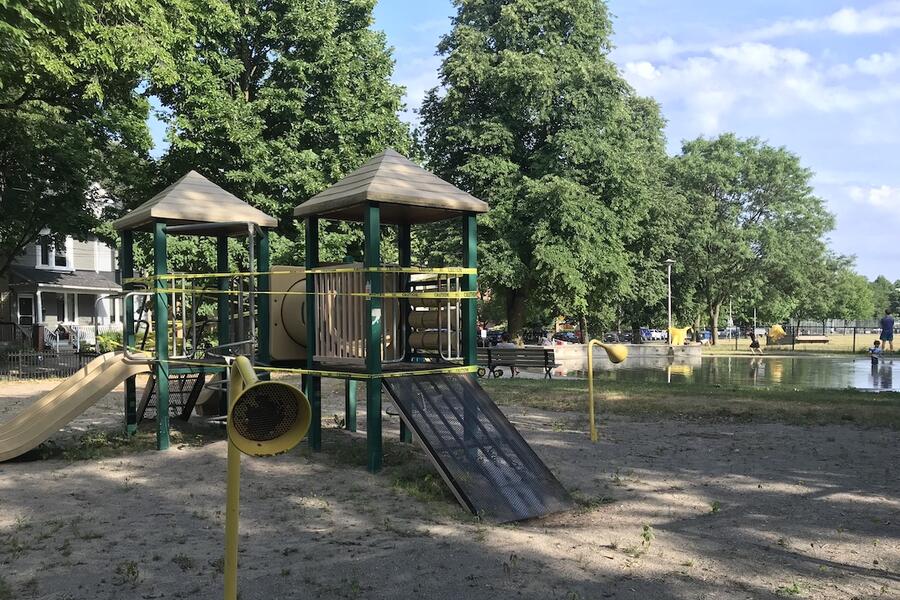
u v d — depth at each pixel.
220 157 21.78
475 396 7.26
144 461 7.73
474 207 7.59
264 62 24.59
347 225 24.38
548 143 32.00
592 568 4.52
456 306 7.82
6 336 30.80
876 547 5.02
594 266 30.48
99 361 9.21
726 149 55.16
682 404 12.52
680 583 4.29
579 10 32.53
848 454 8.38
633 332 52.56
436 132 33.56
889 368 28.94
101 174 21.95
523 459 6.48
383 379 7.04
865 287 114.50
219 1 21.44
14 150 19.75
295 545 4.89
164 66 17.00
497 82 31.33
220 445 8.62
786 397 13.91
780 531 5.40
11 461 7.81
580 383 17.66
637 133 45.75
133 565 4.33
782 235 53.34
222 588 4.11
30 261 35.34
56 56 14.73
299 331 9.41
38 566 4.47
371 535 5.14
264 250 9.34
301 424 2.70
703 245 51.03
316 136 23.92
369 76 26.00
